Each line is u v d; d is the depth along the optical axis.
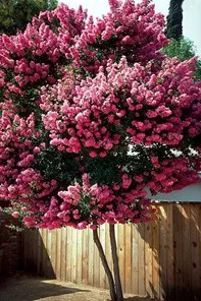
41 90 7.39
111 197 6.31
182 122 6.46
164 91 6.35
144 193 6.65
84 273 9.37
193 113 6.76
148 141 6.30
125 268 8.64
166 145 6.89
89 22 7.39
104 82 6.24
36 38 7.62
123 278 8.63
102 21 7.29
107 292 8.55
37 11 15.68
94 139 6.32
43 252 10.27
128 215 6.62
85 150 6.82
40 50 7.59
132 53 7.53
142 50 7.53
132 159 6.91
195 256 7.81
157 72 7.10
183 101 6.33
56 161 7.07
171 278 8.04
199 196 11.02
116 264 7.71
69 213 6.37
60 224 6.55
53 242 10.11
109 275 7.82
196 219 7.88
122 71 6.35
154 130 6.27
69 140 6.34
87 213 6.32
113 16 7.31
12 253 10.52
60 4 7.95
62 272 9.81
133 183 6.75
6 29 15.52
